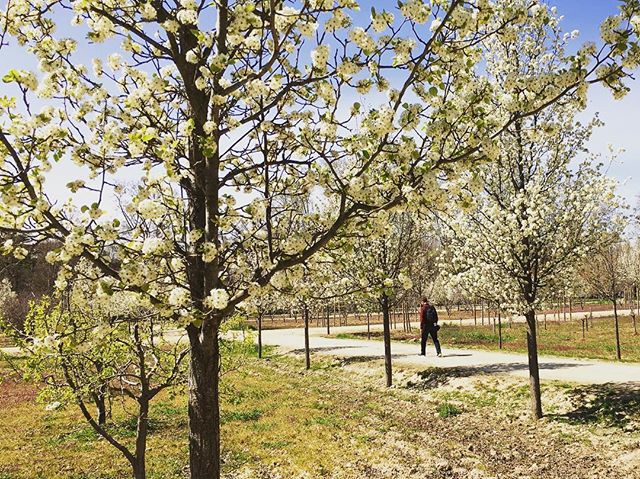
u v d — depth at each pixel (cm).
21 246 371
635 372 1280
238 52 423
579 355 1786
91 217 339
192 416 406
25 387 1711
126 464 868
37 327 639
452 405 1216
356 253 1334
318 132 403
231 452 927
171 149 377
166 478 797
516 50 985
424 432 1020
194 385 407
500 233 999
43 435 1076
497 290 1045
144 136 348
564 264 1010
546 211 972
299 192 446
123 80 449
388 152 354
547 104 351
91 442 1009
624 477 714
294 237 365
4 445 1000
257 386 1630
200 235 382
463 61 378
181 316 350
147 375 554
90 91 407
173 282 371
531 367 1041
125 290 345
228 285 421
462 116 346
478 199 1059
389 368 1509
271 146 457
